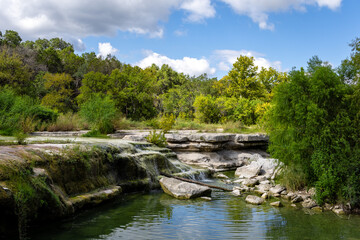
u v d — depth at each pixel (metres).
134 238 5.91
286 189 10.88
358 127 8.70
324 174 8.71
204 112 31.12
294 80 9.84
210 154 16.97
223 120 29.52
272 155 10.55
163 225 6.85
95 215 7.47
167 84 62.84
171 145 16.83
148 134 17.39
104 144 10.44
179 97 40.88
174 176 12.06
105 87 38.59
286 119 10.16
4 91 16.86
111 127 18.86
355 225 7.20
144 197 9.84
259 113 27.78
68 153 8.09
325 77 9.21
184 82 63.94
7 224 5.34
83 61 53.81
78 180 8.20
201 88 46.91
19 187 5.54
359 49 8.91
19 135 8.59
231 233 6.42
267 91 47.84
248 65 44.66
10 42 51.94
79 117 20.59
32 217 5.97
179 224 6.97
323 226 7.07
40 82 39.72
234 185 12.34
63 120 18.45
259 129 22.59
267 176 13.66
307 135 9.34
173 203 9.09
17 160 6.19
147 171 11.52
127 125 22.83
